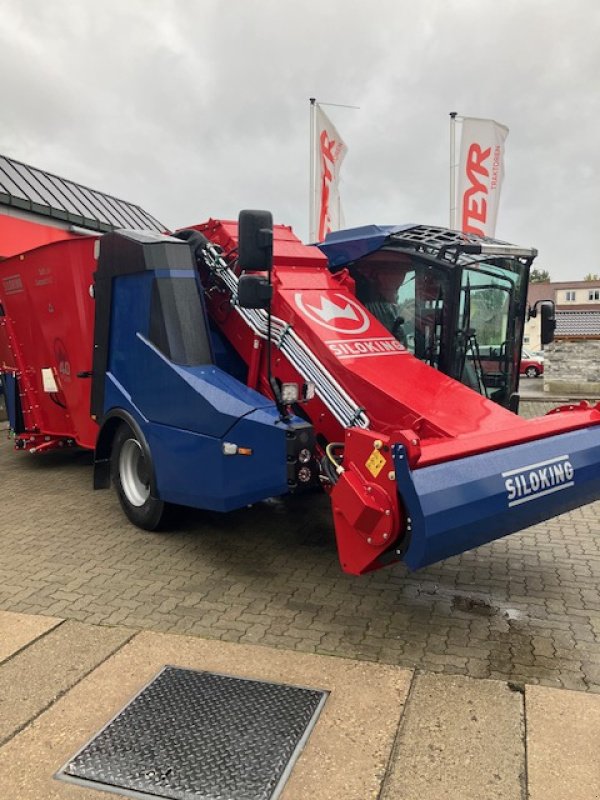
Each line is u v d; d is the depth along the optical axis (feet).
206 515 19.19
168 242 16.10
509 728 9.06
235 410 14.42
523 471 11.76
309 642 11.71
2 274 23.22
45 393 23.34
